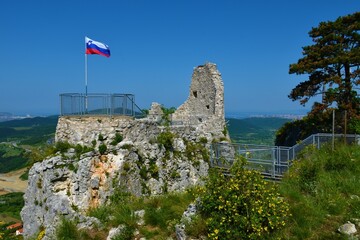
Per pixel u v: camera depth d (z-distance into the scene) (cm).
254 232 808
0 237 3203
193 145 2194
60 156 1717
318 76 2367
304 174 1159
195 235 877
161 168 1958
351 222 855
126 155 1795
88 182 1677
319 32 2378
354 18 2328
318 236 815
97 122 1838
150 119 2048
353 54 2191
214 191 905
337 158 1266
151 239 980
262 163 1634
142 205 1212
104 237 1072
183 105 2973
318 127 2295
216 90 2573
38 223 1689
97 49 2030
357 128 1948
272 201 863
